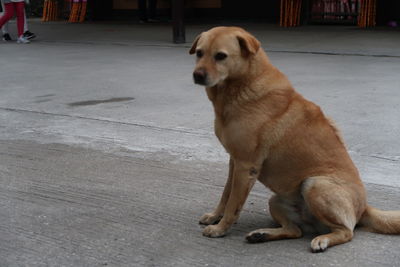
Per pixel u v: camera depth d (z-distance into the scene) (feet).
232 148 14.43
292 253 13.97
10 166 21.83
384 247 14.14
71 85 38.01
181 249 14.47
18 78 41.16
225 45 13.76
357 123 26.03
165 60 47.80
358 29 63.67
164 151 23.21
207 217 15.96
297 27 68.23
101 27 76.89
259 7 76.84
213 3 80.38
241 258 13.85
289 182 14.53
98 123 27.96
